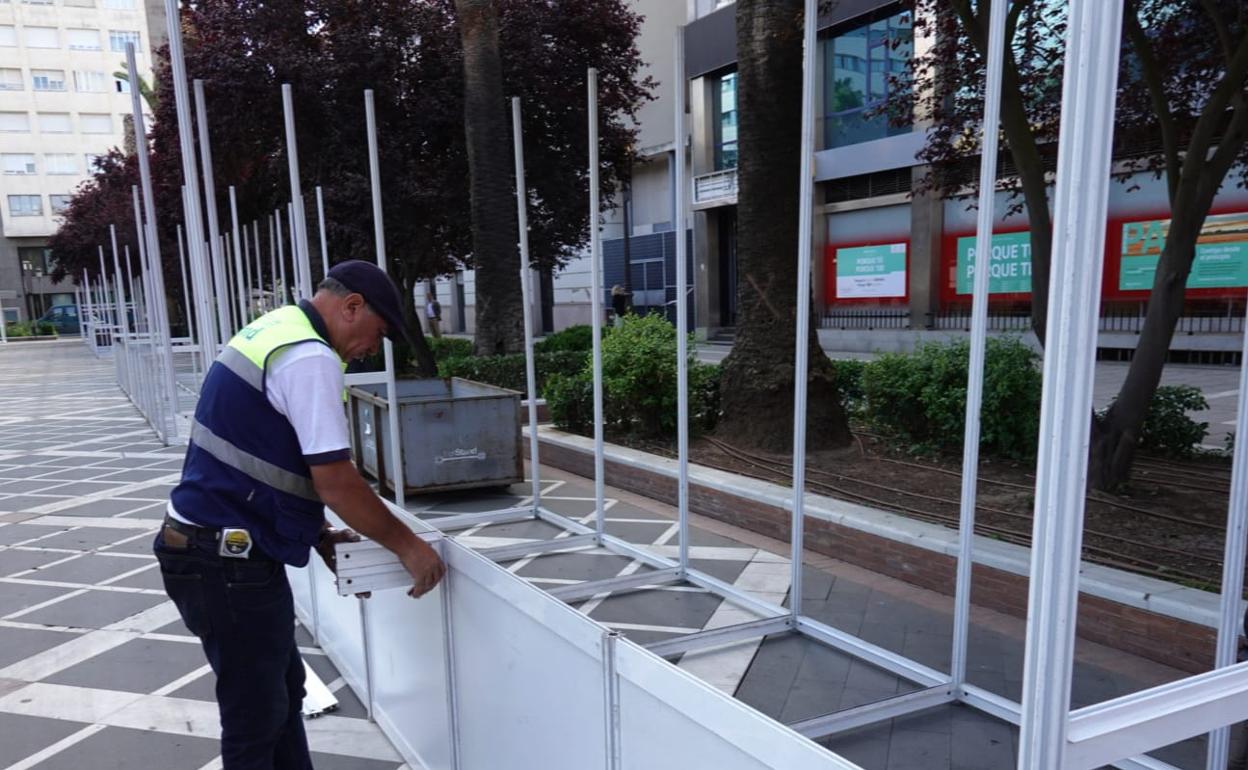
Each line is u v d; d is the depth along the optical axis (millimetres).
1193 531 4801
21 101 49000
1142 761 2988
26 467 9781
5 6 47938
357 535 2922
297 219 5031
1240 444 2430
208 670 4223
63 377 22109
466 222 13789
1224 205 13492
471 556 2609
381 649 3480
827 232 20484
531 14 13305
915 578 4883
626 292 25359
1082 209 1316
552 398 8852
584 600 4863
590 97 5051
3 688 4059
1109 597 3895
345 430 2428
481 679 2650
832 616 4488
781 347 7410
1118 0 1276
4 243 50156
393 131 13281
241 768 2543
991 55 3148
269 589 2479
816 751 1416
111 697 3951
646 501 7102
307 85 12109
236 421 2404
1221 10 5684
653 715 1876
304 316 2514
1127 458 5551
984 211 3242
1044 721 1419
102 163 28656
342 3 12633
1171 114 6289
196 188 6340
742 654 4082
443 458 7156
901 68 16953
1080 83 1301
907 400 7145
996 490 5898
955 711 3521
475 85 11211
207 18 12641
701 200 23500
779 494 5898
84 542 6484
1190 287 14133
